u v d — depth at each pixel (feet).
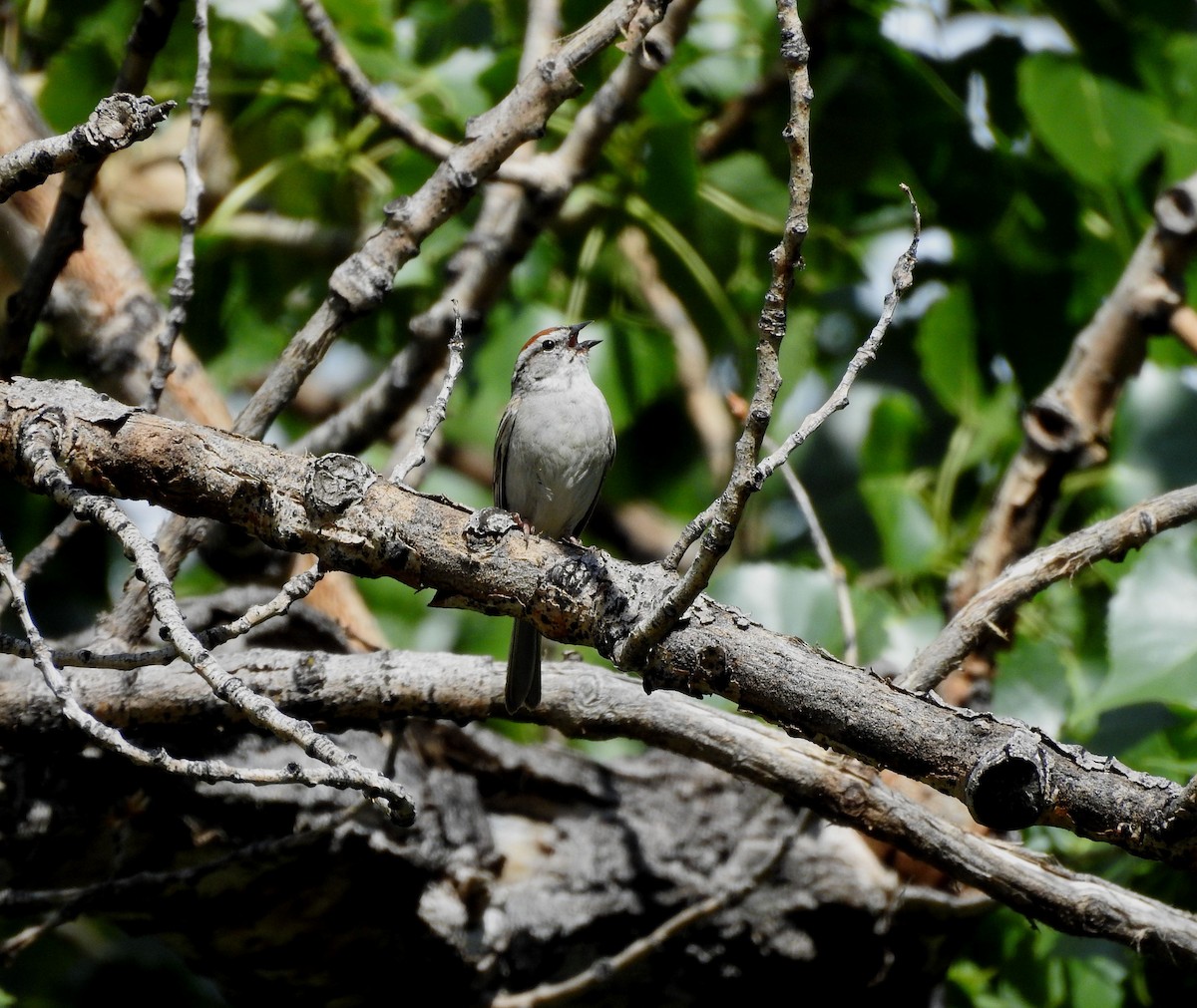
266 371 43.34
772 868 28.04
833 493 49.52
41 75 42.27
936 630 37.09
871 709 21.13
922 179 41.47
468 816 29.60
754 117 42.73
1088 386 35.70
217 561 31.60
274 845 25.82
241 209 46.93
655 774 32.19
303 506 21.91
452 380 22.48
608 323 42.37
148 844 26.81
